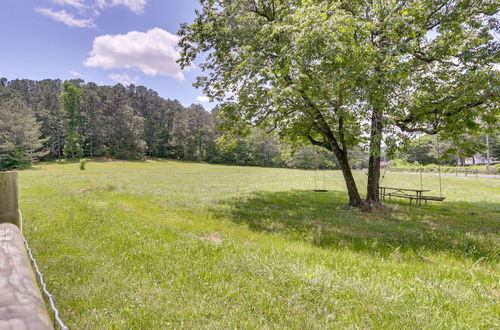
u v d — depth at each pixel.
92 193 13.51
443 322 2.86
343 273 4.16
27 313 0.83
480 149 10.76
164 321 2.74
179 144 89.69
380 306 3.12
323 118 11.79
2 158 46.84
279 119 12.58
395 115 9.38
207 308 2.99
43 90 85.44
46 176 27.64
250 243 5.96
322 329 2.66
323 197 15.73
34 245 5.01
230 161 87.00
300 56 8.27
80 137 71.12
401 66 7.93
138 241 5.52
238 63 11.14
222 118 13.45
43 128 68.19
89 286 3.40
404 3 9.50
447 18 9.16
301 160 57.91
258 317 2.87
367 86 8.41
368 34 8.87
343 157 12.60
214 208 10.59
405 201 15.27
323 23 7.65
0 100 68.44
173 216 8.83
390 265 4.80
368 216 10.24
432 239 6.97
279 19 11.26
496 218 10.30
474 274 4.39
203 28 11.87
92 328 2.58
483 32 8.48
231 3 11.56
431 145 59.69
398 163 58.97
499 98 8.20
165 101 104.88
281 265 4.25
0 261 1.28
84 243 5.24
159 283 3.61
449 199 16.38
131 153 77.56
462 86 8.40
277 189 19.77
